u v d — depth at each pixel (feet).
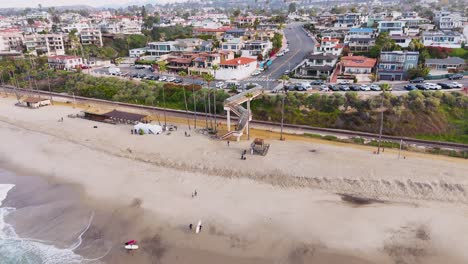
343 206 158.71
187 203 164.66
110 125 274.57
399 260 126.72
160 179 187.93
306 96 270.26
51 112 319.06
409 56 326.65
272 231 143.43
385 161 191.72
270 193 170.71
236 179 184.24
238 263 127.54
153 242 139.95
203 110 299.79
